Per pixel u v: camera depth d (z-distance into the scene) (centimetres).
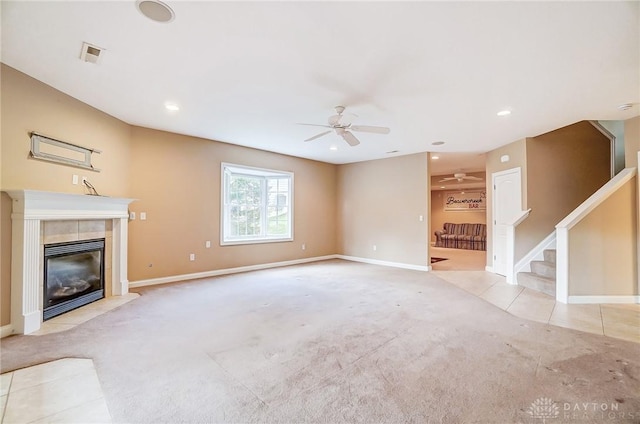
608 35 209
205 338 257
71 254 327
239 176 577
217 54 239
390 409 165
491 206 567
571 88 295
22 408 164
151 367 209
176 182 471
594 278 366
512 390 183
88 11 188
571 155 490
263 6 182
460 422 155
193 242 491
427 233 581
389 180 645
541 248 473
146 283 441
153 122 415
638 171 368
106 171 377
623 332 273
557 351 235
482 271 572
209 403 170
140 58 246
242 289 425
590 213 367
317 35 212
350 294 402
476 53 234
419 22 197
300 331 274
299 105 347
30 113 279
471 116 379
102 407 166
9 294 263
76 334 264
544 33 207
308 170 677
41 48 232
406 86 295
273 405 168
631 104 334
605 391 182
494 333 270
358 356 226
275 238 613
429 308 343
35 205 274
